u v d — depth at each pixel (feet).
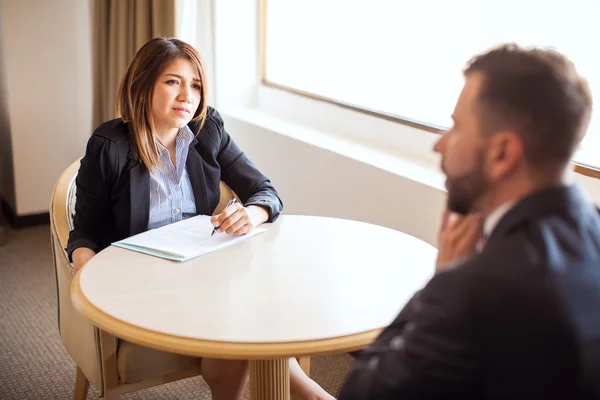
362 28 9.09
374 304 4.50
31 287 10.23
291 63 10.51
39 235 12.41
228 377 5.95
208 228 5.98
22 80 12.18
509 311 2.52
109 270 5.08
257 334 4.10
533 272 2.54
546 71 2.66
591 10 6.24
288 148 9.27
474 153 2.79
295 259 5.30
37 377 7.89
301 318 4.30
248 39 10.95
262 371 5.23
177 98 6.09
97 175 6.08
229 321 4.25
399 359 2.79
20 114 12.31
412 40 8.35
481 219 2.94
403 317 3.00
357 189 8.14
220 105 11.05
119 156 6.09
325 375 8.06
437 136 7.94
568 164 2.73
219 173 6.72
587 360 2.45
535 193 2.71
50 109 12.52
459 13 7.66
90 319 4.37
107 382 5.47
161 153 6.31
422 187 7.20
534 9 6.81
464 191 2.87
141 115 6.09
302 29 10.17
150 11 10.20
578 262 2.58
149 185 6.23
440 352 2.65
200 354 3.97
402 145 8.49
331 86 9.80
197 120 6.57
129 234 6.19
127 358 5.45
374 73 9.01
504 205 2.79
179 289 4.72
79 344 5.78
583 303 2.50
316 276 4.96
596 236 2.70
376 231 6.00
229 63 10.93
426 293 2.80
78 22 12.36
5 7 11.74
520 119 2.66
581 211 2.71
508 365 2.52
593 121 6.36
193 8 10.41
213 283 4.83
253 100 11.25
